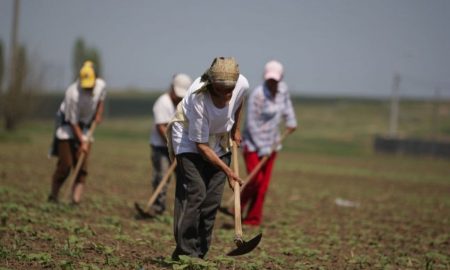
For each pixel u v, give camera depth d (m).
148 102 166.75
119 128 84.19
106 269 9.27
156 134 15.54
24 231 12.05
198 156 9.54
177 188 9.70
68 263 9.15
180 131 9.58
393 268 10.91
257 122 15.23
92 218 15.01
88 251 10.83
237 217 9.00
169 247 11.68
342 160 48.94
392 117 66.75
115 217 14.62
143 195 21.22
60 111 16.02
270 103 15.23
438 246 14.07
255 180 15.19
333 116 117.12
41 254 9.73
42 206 15.19
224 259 9.92
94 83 15.60
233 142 9.89
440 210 21.44
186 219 9.50
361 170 38.59
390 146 59.19
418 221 18.28
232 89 8.91
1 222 13.18
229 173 9.24
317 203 21.72
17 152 35.56
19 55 51.25
